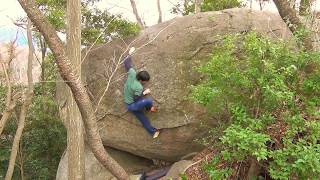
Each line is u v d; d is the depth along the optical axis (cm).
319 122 533
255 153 491
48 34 587
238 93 581
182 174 735
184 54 902
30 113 1388
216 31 891
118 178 696
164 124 910
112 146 1029
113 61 920
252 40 558
